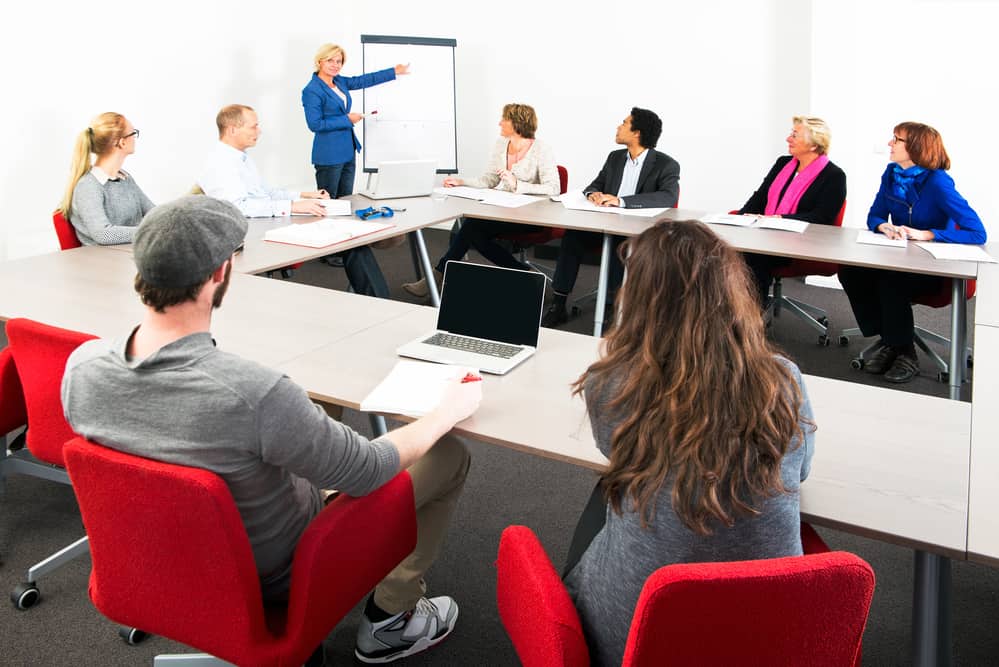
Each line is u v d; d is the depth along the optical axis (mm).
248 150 6176
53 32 4805
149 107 5406
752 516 1187
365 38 6062
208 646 1474
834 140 5156
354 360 2227
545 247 6129
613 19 5871
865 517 1499
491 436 1797
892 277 3750
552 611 1253
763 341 1217
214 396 1312
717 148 5754
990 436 1829
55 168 4969
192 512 1317
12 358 2199
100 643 2084
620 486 1248
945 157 3844
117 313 2588
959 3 4766
